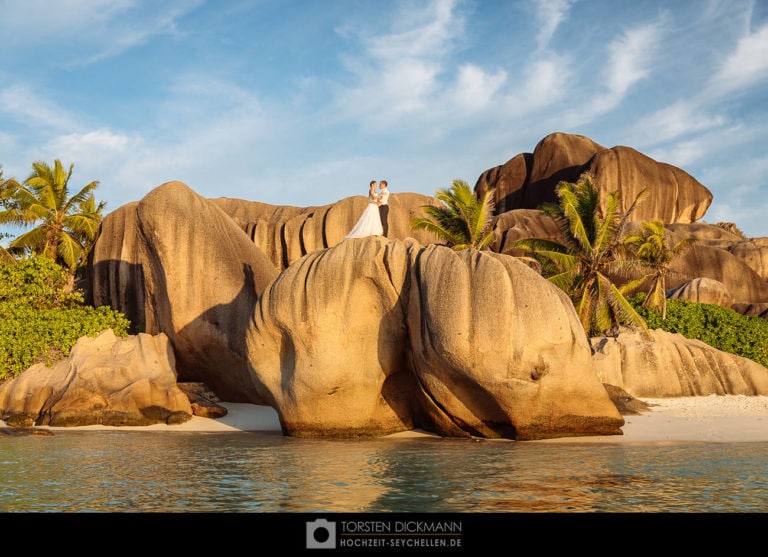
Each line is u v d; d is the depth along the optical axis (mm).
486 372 13969
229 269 21516
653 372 21906
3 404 19266
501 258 14805
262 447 14016
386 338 15477
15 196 33375
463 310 14023
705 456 12273
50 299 24781
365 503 8789
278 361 16156
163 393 18938
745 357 24781
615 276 36312
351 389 15430
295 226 29500
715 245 41812
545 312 14102
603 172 46812
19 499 9148
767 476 10312
